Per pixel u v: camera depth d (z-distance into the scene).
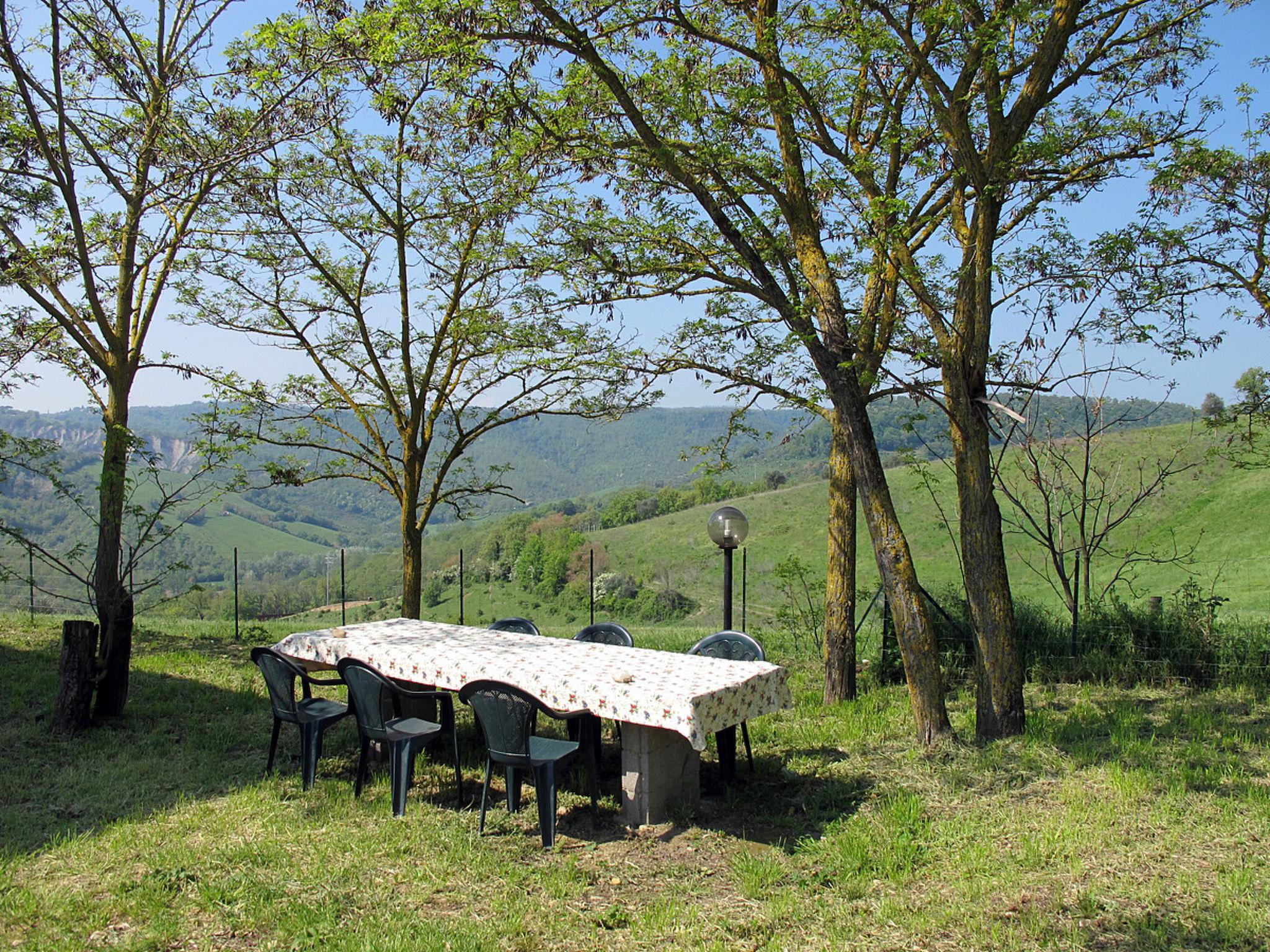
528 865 4.50
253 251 9.00
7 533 6.80
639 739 5.11
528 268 8.17
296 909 3.88
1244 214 7.32
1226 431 9.29
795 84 6.29
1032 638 8.85
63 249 7.28
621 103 6.02
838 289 6.53
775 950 3.55
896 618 6.36
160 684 8.62
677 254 7.73
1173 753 5.70
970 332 6.22
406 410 10.27
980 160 6.14
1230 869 3.96
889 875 4.20
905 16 6.45
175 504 7.55
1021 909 3.71
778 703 5.51
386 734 5.35
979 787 5.33
